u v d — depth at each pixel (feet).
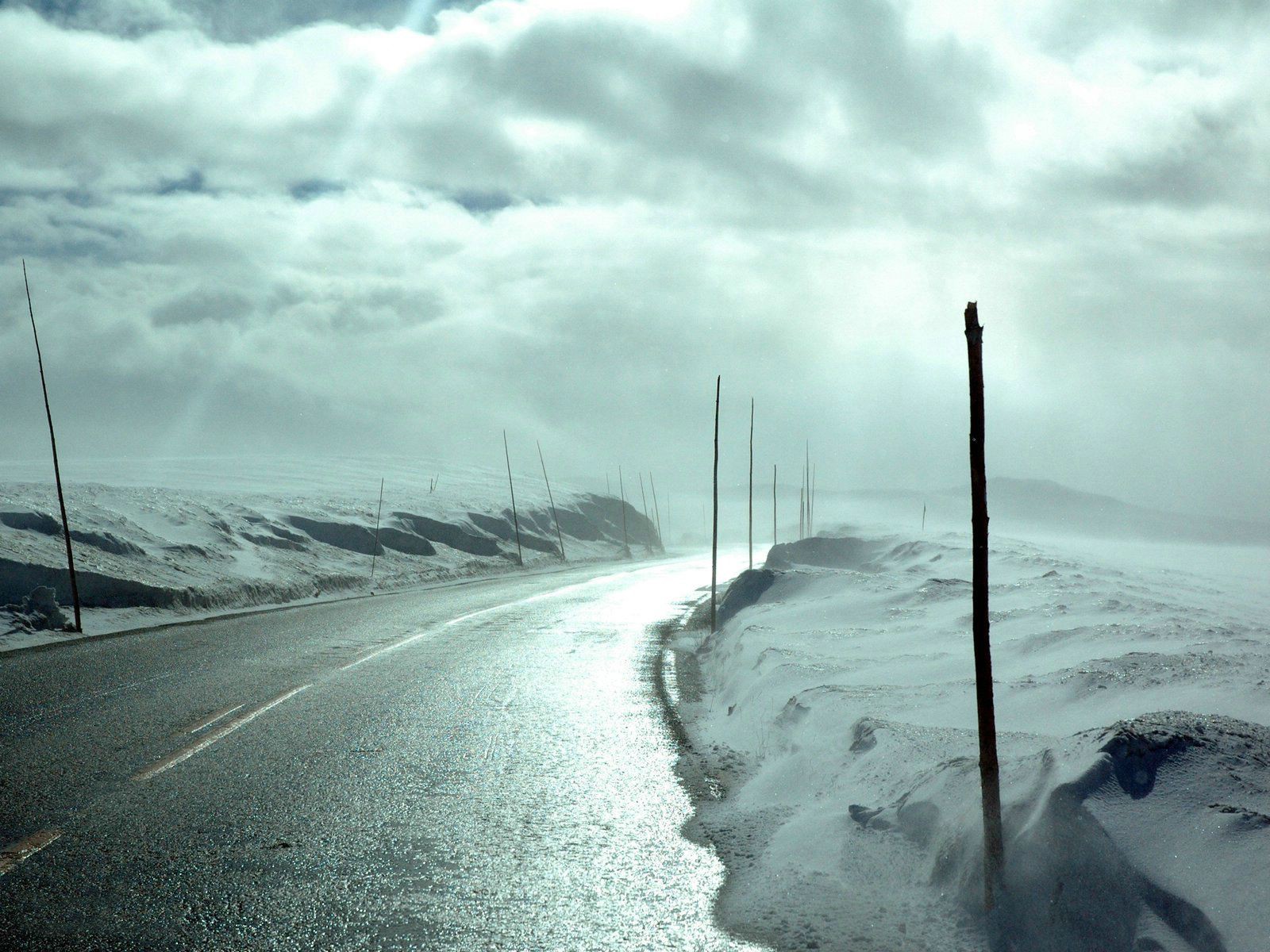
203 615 76.48
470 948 13.91
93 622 65.00
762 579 72.43
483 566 186.09
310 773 24.70
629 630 68.44
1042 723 23.18
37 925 14.69
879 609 54.39
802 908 15.10
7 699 35.42
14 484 118.11
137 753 26.73
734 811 21.54
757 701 33.24
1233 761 15.46
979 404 15.49
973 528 14.96
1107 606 45.75
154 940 14.15
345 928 14.60
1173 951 11.66
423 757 26.76
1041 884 13.46
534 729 31.22
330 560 138.10
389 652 51.93
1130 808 14.12
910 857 16.08
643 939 14.23
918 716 25.27
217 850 18.30
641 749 28.40
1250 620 58.39
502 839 19.25
